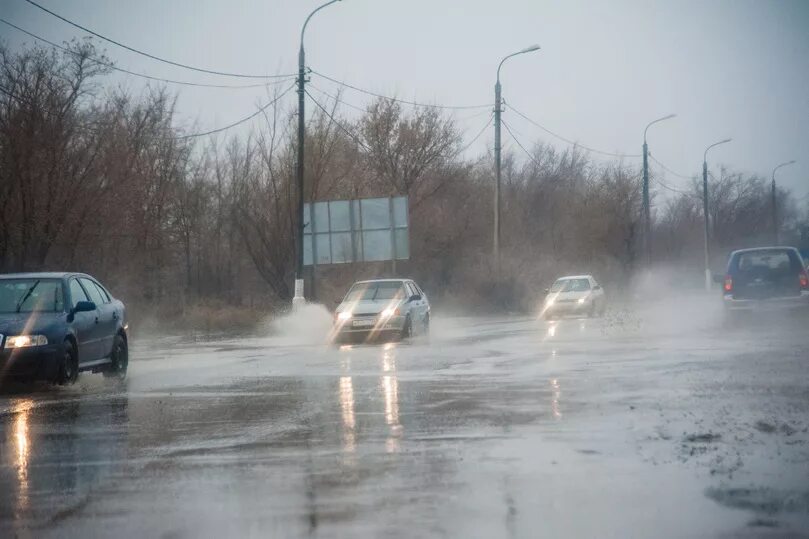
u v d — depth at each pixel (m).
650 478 10.77
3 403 18.69
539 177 102.56
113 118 48.41
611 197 94.88
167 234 60.94
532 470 11.28
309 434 14.17
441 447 12.84
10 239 39.94
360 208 56.69
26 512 9.84
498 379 20.72
